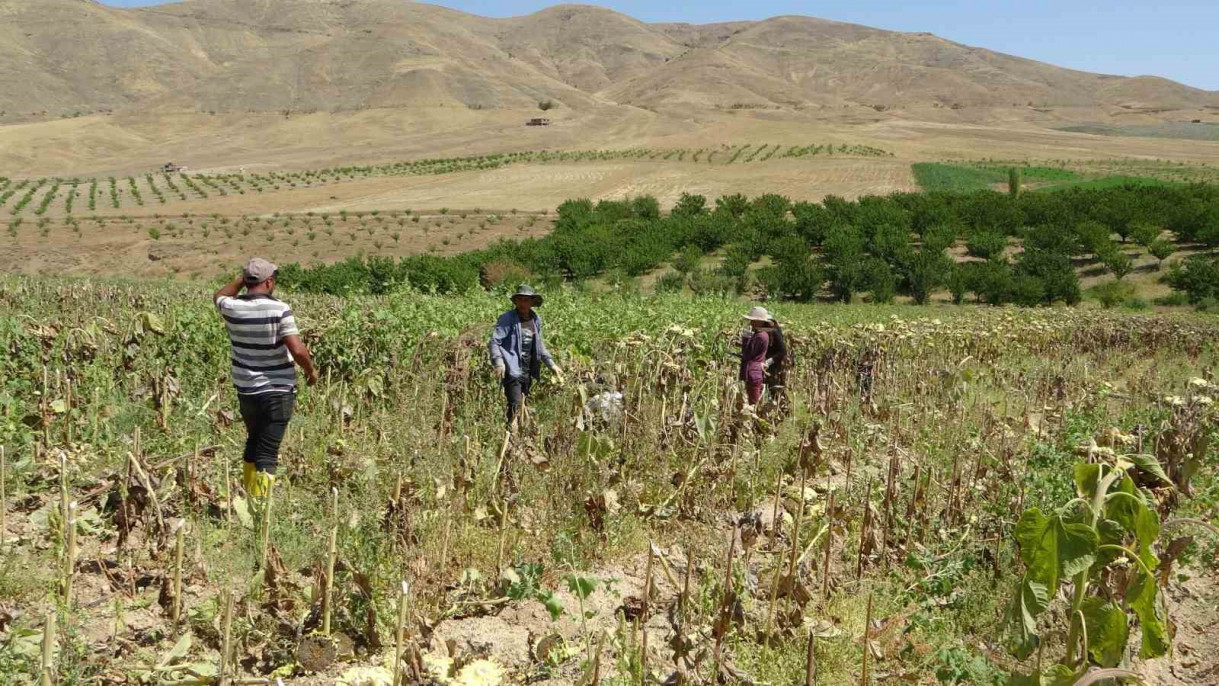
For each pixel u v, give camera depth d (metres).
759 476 6.84
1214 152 197.75
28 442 6.10
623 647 3.94
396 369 9.05
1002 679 3.82
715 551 5.40
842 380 10.41
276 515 5.29
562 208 91.38
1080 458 6.02
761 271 55.06
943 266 50.88
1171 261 53.81
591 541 5.43
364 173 162.12
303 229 91.25
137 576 4.68
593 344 11.50
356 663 4.02
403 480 5.22
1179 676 4.44
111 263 77.38
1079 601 2.96
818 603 4.91
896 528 5.88
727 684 3.80
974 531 5.81
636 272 59.88
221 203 117.00
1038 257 51.78
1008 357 15.98
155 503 4.77
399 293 14.71
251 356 5.61
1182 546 3.93
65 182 155.38
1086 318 23.69
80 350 8.16
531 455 6.12
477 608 4.72
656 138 191.38
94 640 3.96
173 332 8.88
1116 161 163.00
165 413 7.01
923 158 157.50
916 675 4.02
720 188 109.81
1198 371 15.40
